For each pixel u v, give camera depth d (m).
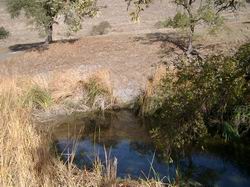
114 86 17.48
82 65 19.55
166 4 45.69
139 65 19.02
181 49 20.48
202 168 10.20
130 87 17.34
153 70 18.30
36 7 24.66
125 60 19.83
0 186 6.47
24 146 7.30
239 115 11.75
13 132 7.53
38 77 17.56
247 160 10.57
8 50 28.39
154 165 10.43
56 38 36.44
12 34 41.75
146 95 15.44
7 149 7.15
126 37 24.31
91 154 11.15
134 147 12.07
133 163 10.62
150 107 14.94
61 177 7.21
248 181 9.49
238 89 9.45
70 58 21.25
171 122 10.41
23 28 43.69
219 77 9.66
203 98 10.05
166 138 10.67
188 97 9.86
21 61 22.12
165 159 10.65
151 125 14.28
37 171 7.05
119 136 13.37
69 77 17.80
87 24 41.91
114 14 44.72
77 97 16.75
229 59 9.83
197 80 9.87
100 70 18.27
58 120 15.23
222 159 10.66
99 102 16.47
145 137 13.11
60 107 16.03
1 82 15.20
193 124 10.52
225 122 11.90
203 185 9.24
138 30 37.06
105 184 7.32
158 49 20.86
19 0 25.39
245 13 32.78
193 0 19.69
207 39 21.47
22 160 6.90
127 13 44.56
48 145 7.84
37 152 7.31
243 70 9.73
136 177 9.61
